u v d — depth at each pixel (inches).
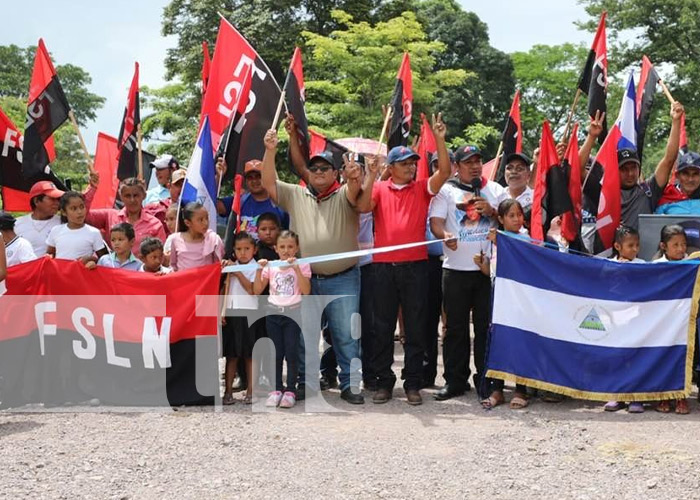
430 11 1604.3
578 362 279.3
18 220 332.2
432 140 400.5
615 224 309.3
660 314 279.4
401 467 210.8
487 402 280.2
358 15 1268.5
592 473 205.6
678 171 328.5
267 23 1212.5
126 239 300.7
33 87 339.6
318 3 1256.8
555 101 1966.0
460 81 1104.2
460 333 295.4
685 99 1341.0
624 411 276.8
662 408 276.5
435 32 1558.8
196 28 1268.5
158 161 403.9
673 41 1346.0
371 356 306.8
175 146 1217.4
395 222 284.8
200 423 258.1
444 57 1557.6
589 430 248.8
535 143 2003.0
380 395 289.4
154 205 371.6
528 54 1945.1
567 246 297.4
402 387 319.0
